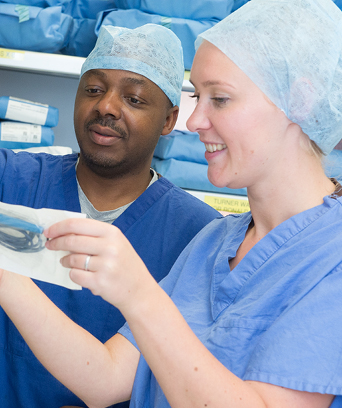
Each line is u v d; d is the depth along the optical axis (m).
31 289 0.72
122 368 0.82
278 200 0.75
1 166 1.19
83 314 1.09
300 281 0.64
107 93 1.09
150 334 0.55
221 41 0.71
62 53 1.81
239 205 1.71
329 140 0.75
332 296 0.58
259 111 0.70
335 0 1.54
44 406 1.07
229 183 0.75
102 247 0.52
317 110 0.71
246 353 0.65
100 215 1.19
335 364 0.55
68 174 1.21
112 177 1.15
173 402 0.56
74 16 1.77
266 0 0.74
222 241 0.89
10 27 1.53
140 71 1.08
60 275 0.57
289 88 0.70
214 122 0.73
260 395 0.56
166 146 1.71
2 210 0.59
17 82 1.87
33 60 1.52
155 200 1.20
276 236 0.74
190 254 0.92
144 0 1.57
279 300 0.65
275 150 0.72
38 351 0.73
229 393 0.54
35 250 0.58
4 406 1.10
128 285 0.53
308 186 0.74
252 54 0.69
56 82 1.89
